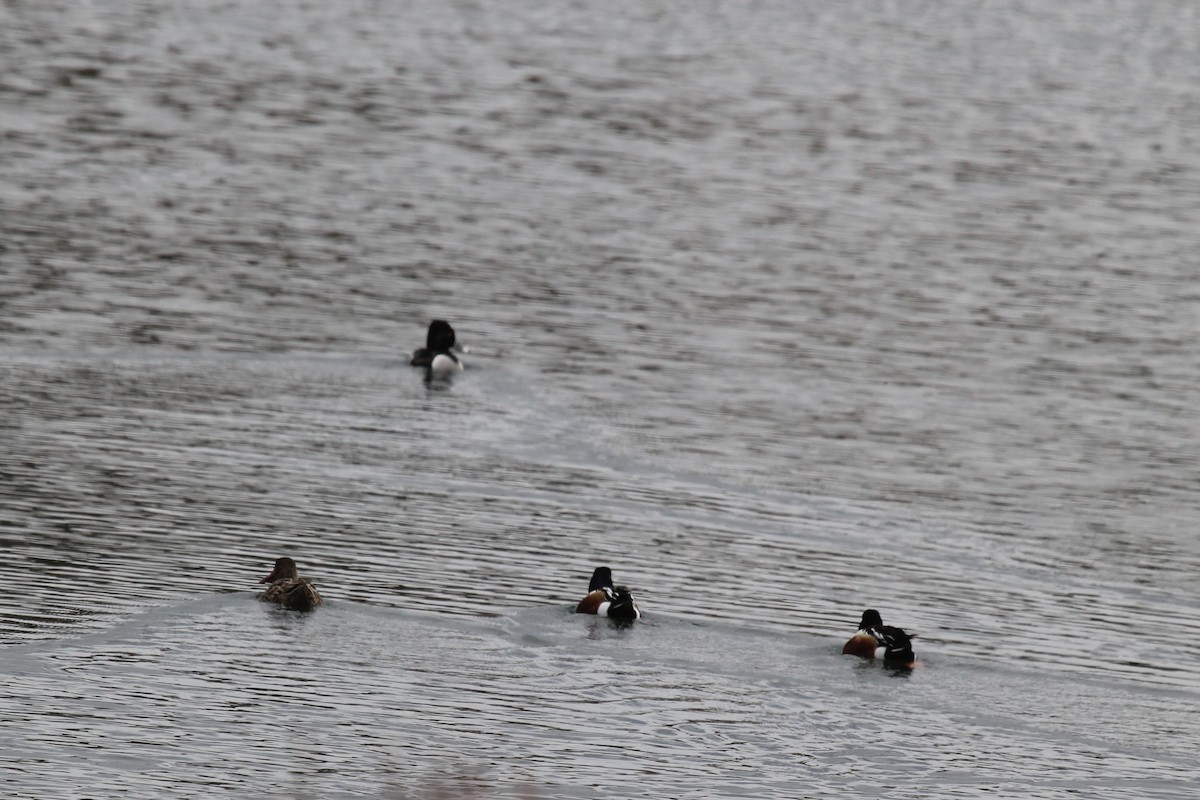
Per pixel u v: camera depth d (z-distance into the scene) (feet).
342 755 119.44
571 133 367.04
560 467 192.95
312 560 157.58
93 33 423.64
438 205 309.42
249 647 136.56
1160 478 202.28
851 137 379.14
